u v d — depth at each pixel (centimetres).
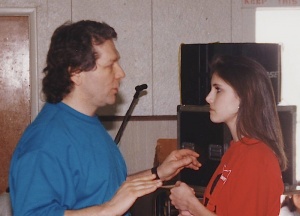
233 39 418
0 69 409
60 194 160
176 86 416
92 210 157
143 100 412
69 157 163
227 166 196
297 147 397
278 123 199
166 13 414
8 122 411
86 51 167
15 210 159
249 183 187
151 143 409
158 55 414
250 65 200
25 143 165
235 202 188
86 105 174
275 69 294
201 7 415
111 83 173
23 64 411
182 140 291
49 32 407
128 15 412
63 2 407
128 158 407
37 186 157
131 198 158
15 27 409
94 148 170
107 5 410
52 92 173
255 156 189
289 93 409
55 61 170
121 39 412
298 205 280
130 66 413
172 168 214
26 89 412
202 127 282
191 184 286
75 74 170
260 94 196
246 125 194
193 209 194
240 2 414
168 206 288
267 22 415
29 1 405
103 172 169
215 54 292
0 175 410
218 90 201
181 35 415
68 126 167
